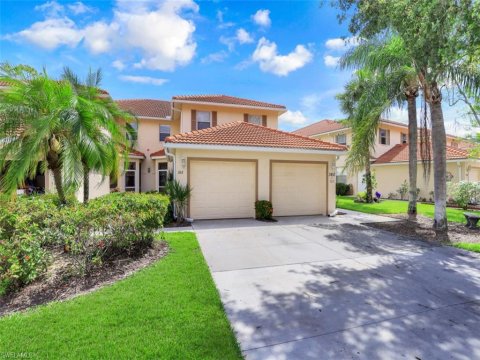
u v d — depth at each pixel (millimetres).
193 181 11984
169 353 3033
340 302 4379
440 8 5371
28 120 7812
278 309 4152
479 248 7414
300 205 13508
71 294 4559
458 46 5770
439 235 9070
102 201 6219
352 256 6867
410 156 12508
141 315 3805
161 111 23688
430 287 4973
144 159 22016
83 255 5363
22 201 5664
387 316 3951
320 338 3420
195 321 3691
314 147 13109
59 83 8727
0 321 3645
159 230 9117
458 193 16672
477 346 3268
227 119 20984
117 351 3049
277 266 6125
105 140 9305
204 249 7473
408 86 10547
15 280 4594
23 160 7215
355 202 19578
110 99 10711
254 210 12633
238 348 3178
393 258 6699
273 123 21875
